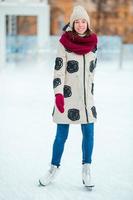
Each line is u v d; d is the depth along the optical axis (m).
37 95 9.00
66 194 3.22
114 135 5.21
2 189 3.29
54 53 15.89
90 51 3.23
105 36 18.83
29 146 4.65
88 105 3.28
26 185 3.40
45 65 15.76
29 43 18.19
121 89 10.07
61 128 3.36
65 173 3.72
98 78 12.52
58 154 3.40
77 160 4.11
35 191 3.27
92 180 3.53
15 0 15.68
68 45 3.17
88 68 3.24
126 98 8.63
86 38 3.18
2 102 7.95
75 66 3.21
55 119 3.32
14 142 4.83
